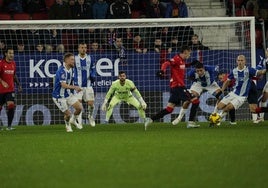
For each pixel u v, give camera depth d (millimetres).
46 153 31609
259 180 22516
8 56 48969
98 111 55219
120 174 24297
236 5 67875
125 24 53594
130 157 29266
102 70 55312
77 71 49969
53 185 22125
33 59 55000
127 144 35188
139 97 47969
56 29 55406
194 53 56156
